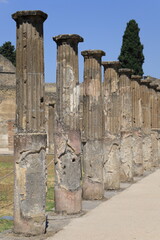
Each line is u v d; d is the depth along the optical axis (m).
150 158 30.89
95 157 18.08
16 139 11.96
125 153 24.16
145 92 30.33
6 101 56.44
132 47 59.09
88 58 18.19
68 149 15.02
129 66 59.06
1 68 67.94
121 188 21.67
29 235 11.75
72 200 14.97
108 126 20.88
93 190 18.03
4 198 18.58
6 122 56.12
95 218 14.30
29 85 11.93
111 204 17.00
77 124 15.17
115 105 20.83
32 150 11.86
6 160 36.78
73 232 12.27
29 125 11.92
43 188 12.04
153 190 20.92
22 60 11.98
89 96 18.17
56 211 15.08
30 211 11.82
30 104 11.93
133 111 27.58
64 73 15.03
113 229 12.66
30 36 11.95
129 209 15.91
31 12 11.86
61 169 15.03
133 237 11.73
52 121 43.78
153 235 11.94
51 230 12.51
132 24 59.50
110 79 20.83
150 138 30.92
